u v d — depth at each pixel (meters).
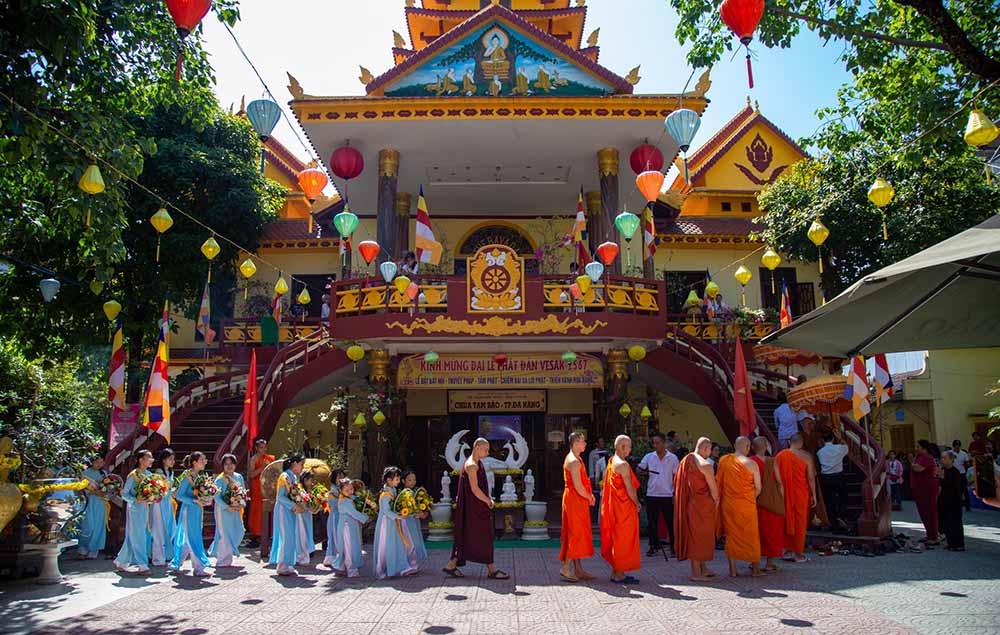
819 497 11.62
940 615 6.55
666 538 11.77
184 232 20.25
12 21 8.38
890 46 11.74
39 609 7.41
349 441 20.41
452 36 16.75
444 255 21.56
